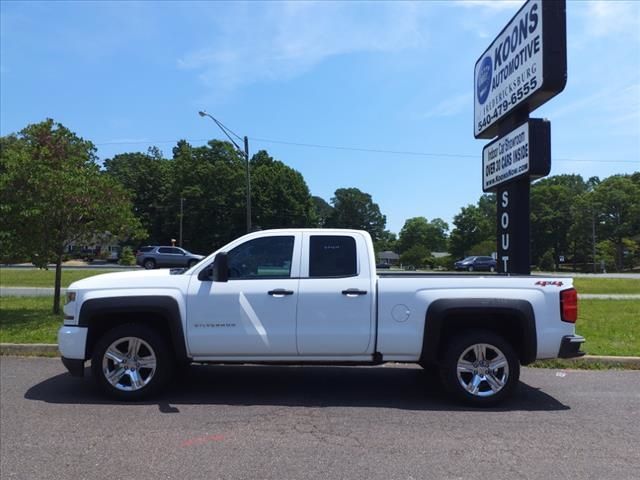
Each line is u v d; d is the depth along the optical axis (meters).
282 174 77.38
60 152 14.82
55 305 12.95
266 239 6.36
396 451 4.64
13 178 11.95
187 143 78.06
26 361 8.39
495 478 4.09
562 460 4.46
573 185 98.19
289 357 6.15
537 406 6.11
